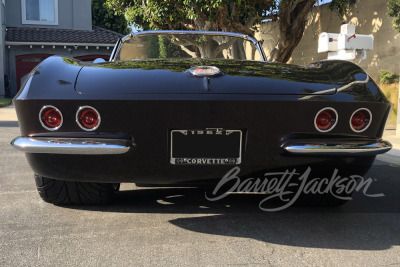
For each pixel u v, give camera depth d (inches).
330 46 260.7
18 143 95.5
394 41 373.1
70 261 89.4
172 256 92.5
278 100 91.9
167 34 149.7
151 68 104.2
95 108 91.4
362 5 411.8
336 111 94.4
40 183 116.9
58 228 108.6
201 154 95.4
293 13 429.1
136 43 148.3
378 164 210.1
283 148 94.8
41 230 107.0
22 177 166.4
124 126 93.0
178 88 93.6
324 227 112.1
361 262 90.7
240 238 103.4
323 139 96.2
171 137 94.6
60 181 116.2
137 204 130.3
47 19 809.5
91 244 98.6
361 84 101.3
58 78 96.1
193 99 91.0
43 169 100.2
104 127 92.7
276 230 109.3
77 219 115.6
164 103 91.2
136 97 90.9
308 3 407.2
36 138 94.1
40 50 758.5
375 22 395.9
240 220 116.6
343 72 107.7
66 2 817.5
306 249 97.3
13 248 95.7
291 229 110.2
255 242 101.0
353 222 116.7
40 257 91.2
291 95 93.4
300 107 93.1
